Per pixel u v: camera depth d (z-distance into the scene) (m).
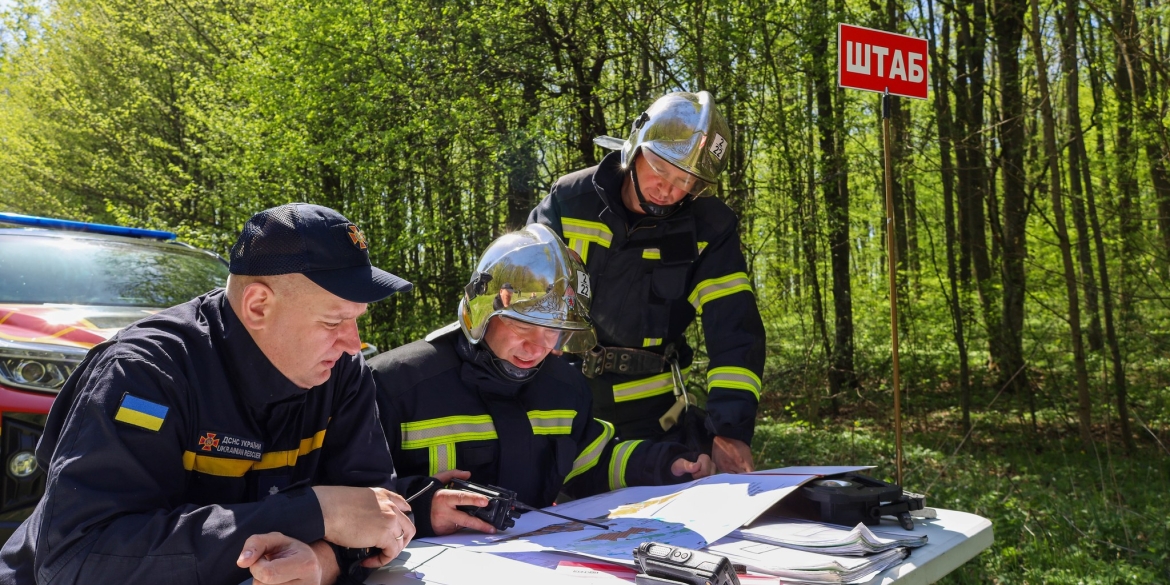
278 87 8.74
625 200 2.84
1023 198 8.85
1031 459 7.14
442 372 2.19
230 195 9.09
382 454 1.85
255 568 1.34
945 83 8.70
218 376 1.58
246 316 1.54
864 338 11.45
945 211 9.00
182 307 1.67
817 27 8.15
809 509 1.91
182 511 1.43
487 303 2.08
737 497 1.87
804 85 9.20
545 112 9.33
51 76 14.14
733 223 2.85
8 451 3.16
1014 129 8.49
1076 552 4.49
